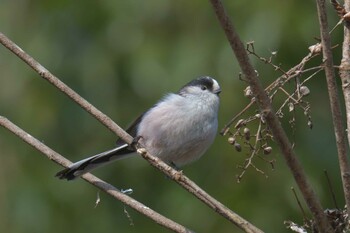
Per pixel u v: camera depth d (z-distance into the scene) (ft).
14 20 41.04
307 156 37.96
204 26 38.96
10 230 37.14
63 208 38.11
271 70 36.42
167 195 39.45
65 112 39.93
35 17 41.01
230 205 37.06
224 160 38.22
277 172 37.14
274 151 37.37
